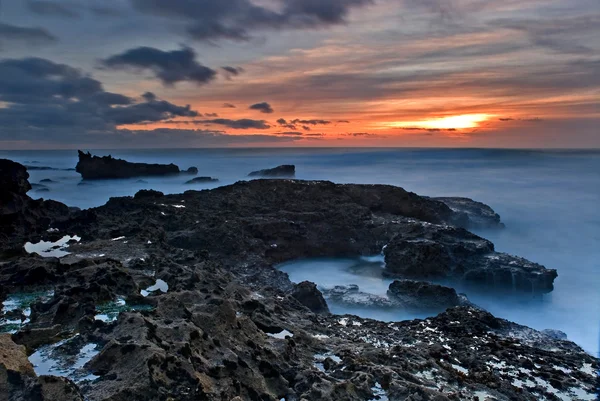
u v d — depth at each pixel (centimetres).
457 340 2122
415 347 1905
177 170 10788
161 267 2352
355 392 1274
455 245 3822
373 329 2217
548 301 3491
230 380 1202
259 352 1412
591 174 12056
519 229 6059
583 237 5634
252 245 3941
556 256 4872
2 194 3147
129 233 3444
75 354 1288
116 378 1111
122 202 4678
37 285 1936
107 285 1848
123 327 1363
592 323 3147
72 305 1617
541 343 2291
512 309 3406
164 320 1421
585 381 1716
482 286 3538
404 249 3844
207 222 4212
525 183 10450
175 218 4262
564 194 8788
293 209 4978
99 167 9762
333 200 5284
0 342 1216
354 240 4506
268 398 1223
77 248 2803
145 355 1145
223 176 11700
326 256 4400
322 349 1669
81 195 8306
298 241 4334
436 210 5478
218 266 2959
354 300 3173
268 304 2170
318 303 2830
